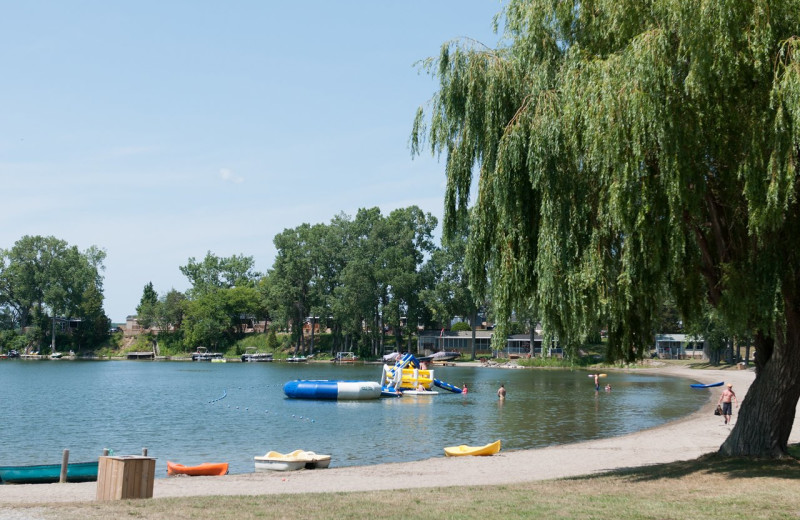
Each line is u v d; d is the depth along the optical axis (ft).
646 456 74.02
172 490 55.11
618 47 48.42
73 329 511.40
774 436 55.11
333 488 55.67
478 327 471.62
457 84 54.65
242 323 514.27
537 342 410.52
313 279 428.15
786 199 39.65
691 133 43.32
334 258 428.97
